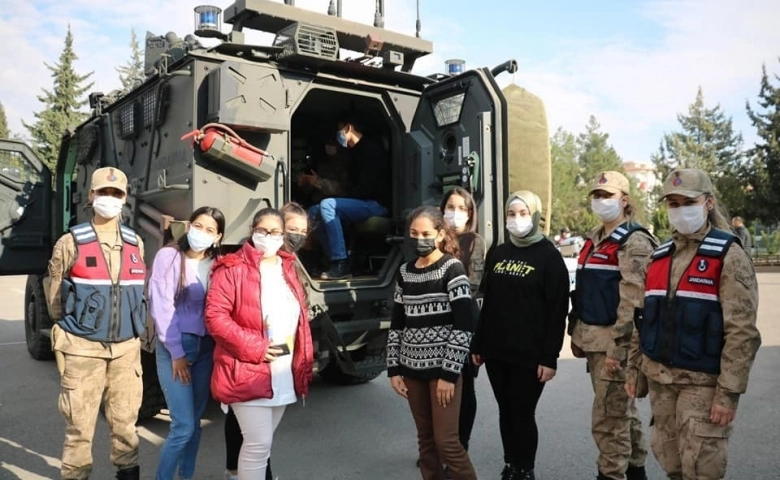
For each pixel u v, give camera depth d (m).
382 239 5.70
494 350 3.58
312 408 5.49
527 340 3.45
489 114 4.44
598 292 3.35
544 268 3.47
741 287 2.48
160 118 4.63
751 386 5.83
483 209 4.39
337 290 4.61
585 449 4.33
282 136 4.46
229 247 4.28
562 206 47.94
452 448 3.03
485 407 5.50
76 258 3.36
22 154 6.86
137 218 4.91
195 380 3.50
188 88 4.29
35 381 6.57
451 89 4.80
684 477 2.60
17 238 6.80
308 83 4.76
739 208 26.86
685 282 2.63
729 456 4.08
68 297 3.36
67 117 37.72
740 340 2.45
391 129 5.41
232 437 3.53
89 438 3.40
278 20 4.91
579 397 5.67
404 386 3.24
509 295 3.54
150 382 4.80
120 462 3.54
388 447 4.50
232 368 3.03
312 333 4.50
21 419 5.17
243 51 4.44
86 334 3.34
